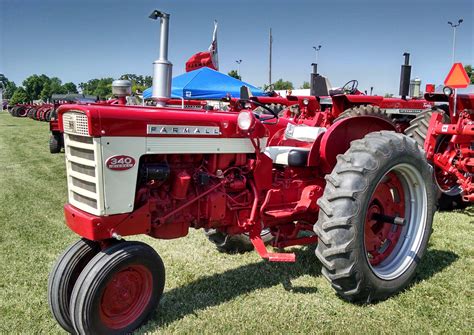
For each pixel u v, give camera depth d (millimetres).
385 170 3061
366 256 2980
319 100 7723
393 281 3168
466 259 3893
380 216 3334
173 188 2859
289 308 3033
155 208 2779
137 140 2584
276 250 4207
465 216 5445
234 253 4145
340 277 2910
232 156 3121
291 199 3529
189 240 4551
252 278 3557
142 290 2756
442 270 3652
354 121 3557
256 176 3242
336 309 3021
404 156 3188
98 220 2518
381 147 3076
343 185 2943
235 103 3736
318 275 3625
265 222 3369
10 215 5535
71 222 2666
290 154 3443
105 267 2496
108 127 2455
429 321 2844
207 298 3203
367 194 2945
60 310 2656
